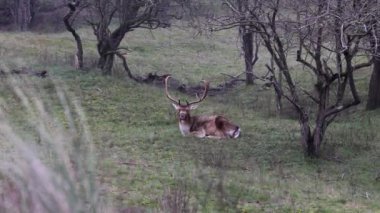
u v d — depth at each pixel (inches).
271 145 1738.4
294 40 2288.4
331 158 1652.3
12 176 322.3
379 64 2289.6
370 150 1738.4
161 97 2297.0
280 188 1275.8
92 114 1989.4
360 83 2760.8
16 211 321.1
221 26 1672.0
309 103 2438.5
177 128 1908.2
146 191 1099.3
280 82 2261.3
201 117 1785.2
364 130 1995.6
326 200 1213.7
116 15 3631.9
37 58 2792.8
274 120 2129.7
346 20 1374.3
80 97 2123.5
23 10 4854.8
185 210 832.3
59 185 324.8
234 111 2279.8
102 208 382.6
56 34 4505.4
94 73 2459.4
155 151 1581.0
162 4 2792.8
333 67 2800.2
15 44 3710.6
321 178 1460.4
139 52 4124.0
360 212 1136.8
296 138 1831.9
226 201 1026.7
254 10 1659.7
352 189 1354.6
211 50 4301.2
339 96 1624.0
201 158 1521.9
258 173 1406.3
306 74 3051.2
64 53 3462.1
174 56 4060.0
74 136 339.6
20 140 323.6
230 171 1396.4
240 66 3814.0
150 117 2026.3
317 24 1515.7
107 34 2743.6
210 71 3636.8
